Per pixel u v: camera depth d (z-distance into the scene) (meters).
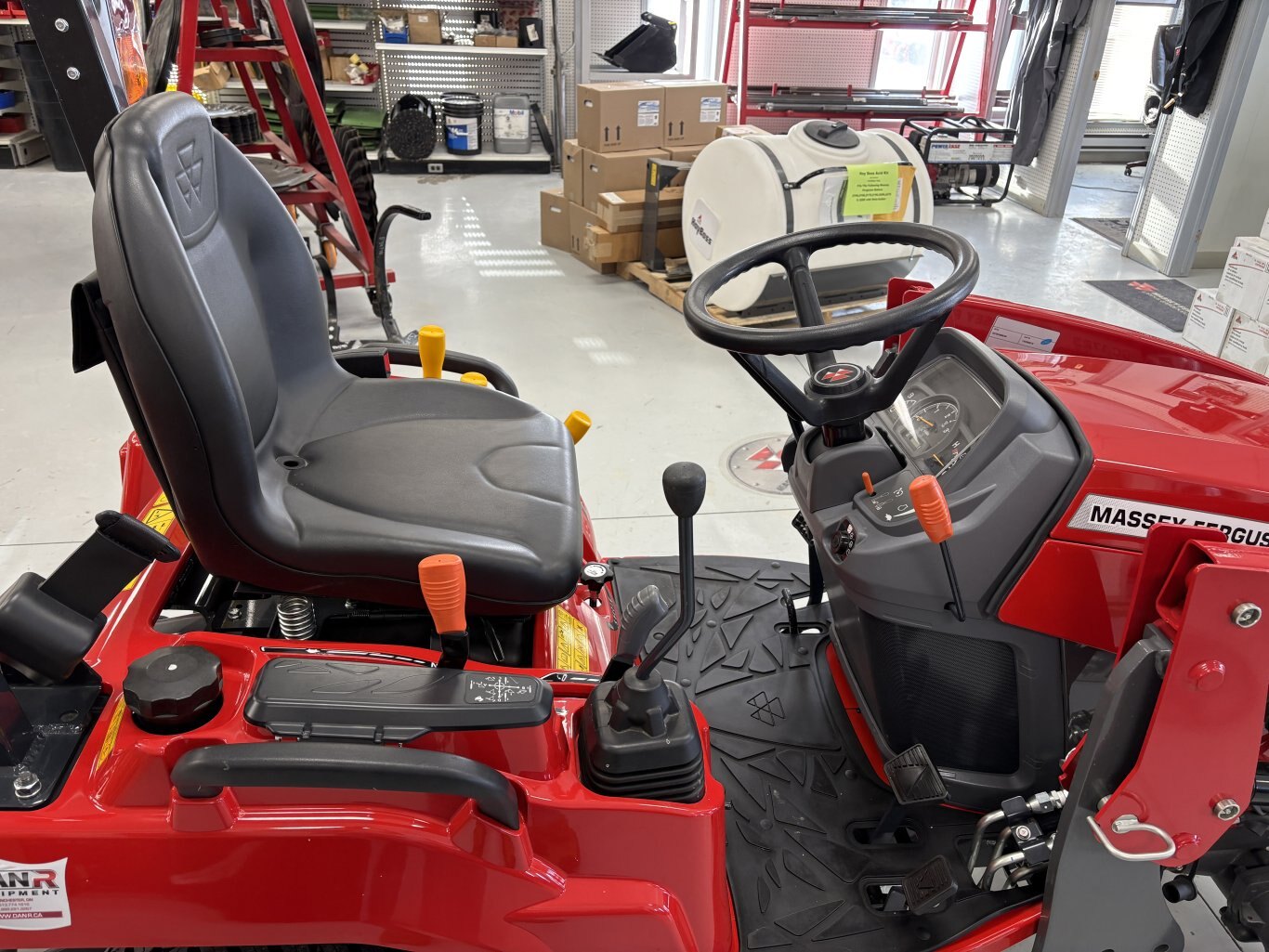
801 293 1.48
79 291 1.05
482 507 1.32
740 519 2.65
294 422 1.51
